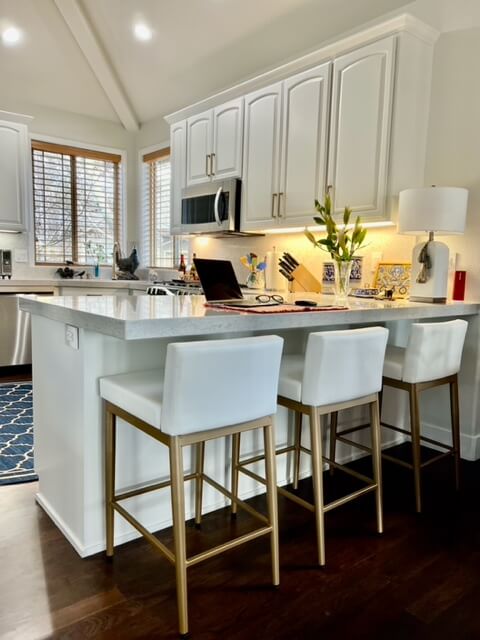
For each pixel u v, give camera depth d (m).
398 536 1.89
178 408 1.30
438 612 1.46
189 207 3.92
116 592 1.51
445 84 2.64
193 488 1.94
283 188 3.13
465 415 2.73
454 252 2.67
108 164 5.18
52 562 1.66
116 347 1.69
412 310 2.14
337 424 2.48
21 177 4.36
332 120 2.80
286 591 1.54
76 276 4.98
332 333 1.66
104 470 1.69
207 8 3.38
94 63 4.23
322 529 1.67
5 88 4.35
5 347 4.23
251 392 1.43
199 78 4.10
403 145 2.57
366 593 1.54
